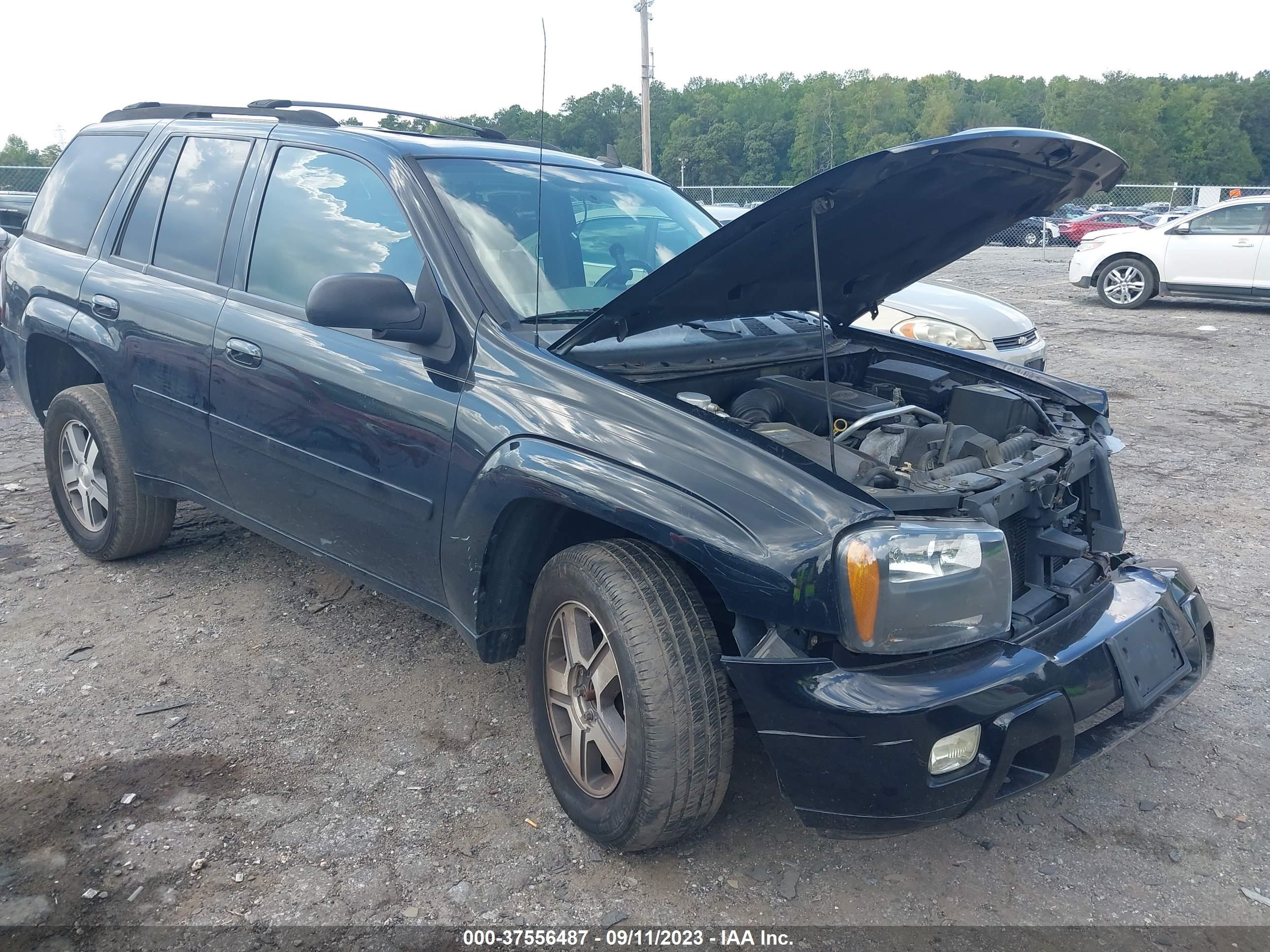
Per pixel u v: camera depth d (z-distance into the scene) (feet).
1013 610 8.69
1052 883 8.64
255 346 11.30
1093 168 9.89
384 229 10.66
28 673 11.96
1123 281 47.60
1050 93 265.54
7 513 17.51
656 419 8.41
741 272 9.39
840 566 7.34
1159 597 9.44
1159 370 32.07
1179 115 279.69
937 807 7.47
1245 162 282.56
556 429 8.73
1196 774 10.23
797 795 7.79
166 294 12.71
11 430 23.48
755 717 7.77
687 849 9.04
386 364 10.12
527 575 9.86
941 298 25.26
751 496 7.77
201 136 13.35
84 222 14.71
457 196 10.65
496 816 9.43
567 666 9.07
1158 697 8.83
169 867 8.61
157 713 11.14
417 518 9.92
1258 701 11.59
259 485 11.88
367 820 9.32
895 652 7.44
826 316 12.16
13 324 15.28
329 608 13.85
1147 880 8.69
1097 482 10.77
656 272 8.66
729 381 10.58
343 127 12.12
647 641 8.04
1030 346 24.68
